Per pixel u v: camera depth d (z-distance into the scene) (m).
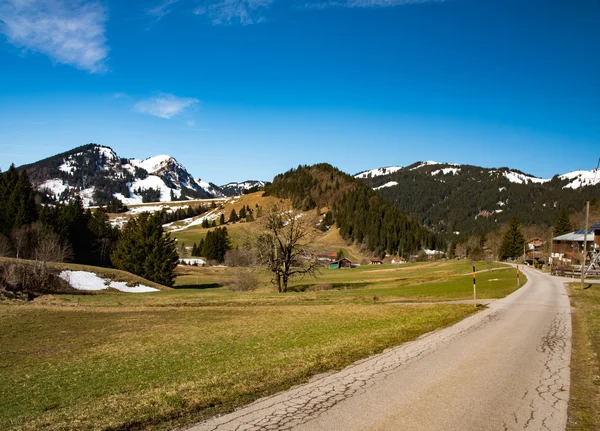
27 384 12.30
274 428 6.79
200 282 84.19
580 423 6.99
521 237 120.62
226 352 14.88
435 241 194.00
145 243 71.06
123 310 33.22
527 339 14.70
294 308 30.39
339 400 8.16
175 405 8.00
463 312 22.39
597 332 15.75
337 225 192.50
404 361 11.41
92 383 11.85
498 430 6.69
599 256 64.62
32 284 47.00
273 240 48.81
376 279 69.88
